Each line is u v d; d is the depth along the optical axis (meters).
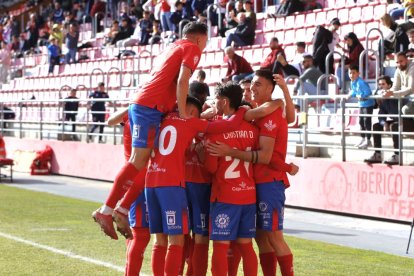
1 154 25.41
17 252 11.99
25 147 29.80
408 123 15.81
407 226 15.44
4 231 14.12
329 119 19.56
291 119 9.23
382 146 16.88
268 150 8.74
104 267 10.84
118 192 8.81
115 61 32.66
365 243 13.35
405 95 15.47
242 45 26.47
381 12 22.80
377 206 16.06
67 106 28.17
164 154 8.70
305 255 12.01
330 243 13.30
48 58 38.75
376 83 18.80
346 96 16.73
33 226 14.78
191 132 8.74
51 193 21.25
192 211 9.18
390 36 20.16
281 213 8.97
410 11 21.16
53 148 28.08
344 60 20.16
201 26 8.91
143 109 8.77
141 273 10.50
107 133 25.67
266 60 22.75
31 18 44.94
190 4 30.56
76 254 11.85
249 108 9.05
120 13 38.84
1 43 46.03
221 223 8.70
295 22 26.28
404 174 15.44
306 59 20.38
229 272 9.24
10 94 39.59
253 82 9.06
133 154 8.81
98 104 26.47
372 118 17.45
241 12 27.12
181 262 9.30
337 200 17.05
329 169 17.28
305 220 16.28
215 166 8.73
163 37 30.94
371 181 16.20
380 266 11.14
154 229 8.84
